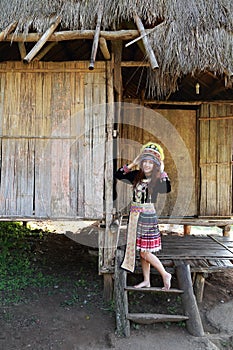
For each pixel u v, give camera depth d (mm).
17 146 4281
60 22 3887
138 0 3893
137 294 4305
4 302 3928
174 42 3723
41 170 4262
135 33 3789
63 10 3916
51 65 4254
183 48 3719
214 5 4035
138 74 6277
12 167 4277
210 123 6516
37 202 4258
